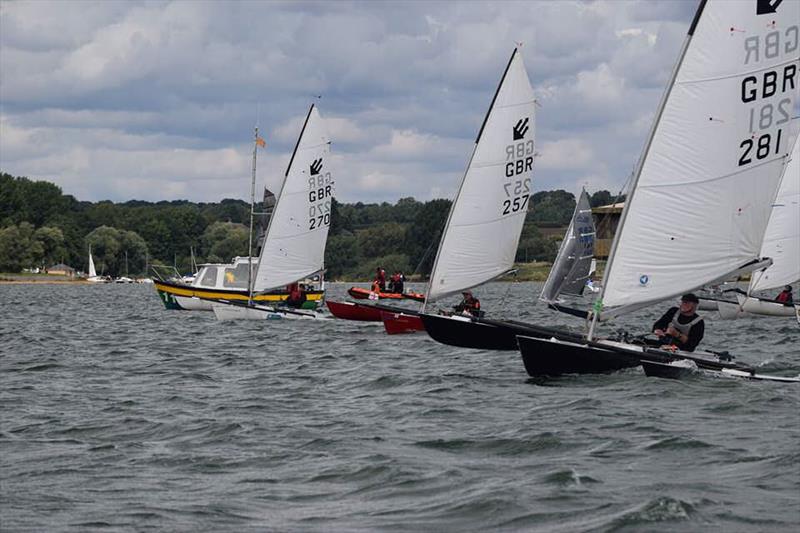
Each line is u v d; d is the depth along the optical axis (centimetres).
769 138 2936
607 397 2802
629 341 3167
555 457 2095
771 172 2948
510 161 4444
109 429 2512
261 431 2452
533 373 3189
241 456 2170
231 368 3862
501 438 2283
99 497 1844
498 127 4425
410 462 2062
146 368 3884
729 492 1795
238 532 1623
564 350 3080
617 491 1811
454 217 4431
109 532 1628
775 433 2295
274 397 3052
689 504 1692
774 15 2905
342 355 4241
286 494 1852
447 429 2427
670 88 2916
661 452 2125
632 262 2973
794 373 3428
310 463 2089
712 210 2934
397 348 4481
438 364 3791
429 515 1695
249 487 1906
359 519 1681
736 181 2934
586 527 1611
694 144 2917
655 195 2941
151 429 2506
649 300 2980
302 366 3875
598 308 3019
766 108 2928
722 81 2903
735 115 2912
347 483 1922
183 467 2080
